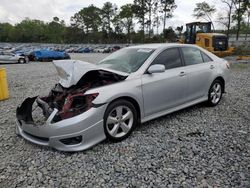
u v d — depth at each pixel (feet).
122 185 9.64
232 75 35.73
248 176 9.91
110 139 12.92
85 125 11.73
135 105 13.92
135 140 13.41
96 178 10.13
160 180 9.85
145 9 232.53
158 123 15.81
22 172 10.69
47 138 11.98
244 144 12.71
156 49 15.65
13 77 42.19
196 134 14.06
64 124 11.53
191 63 17.24
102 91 12.44
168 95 15.38
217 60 19.48
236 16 137.80
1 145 13.29
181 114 17.49
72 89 13.12
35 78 40.37
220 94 19.70
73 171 10.66
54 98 14.19
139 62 14.96
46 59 96.68
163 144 12.88
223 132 14.29
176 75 15.70
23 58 84.74
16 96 25.90
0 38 368.68
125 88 13.16
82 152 12.15
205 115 17.26
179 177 10.00
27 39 365.20
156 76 14.69
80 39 317.01
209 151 12.01
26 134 13.29
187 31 64.03
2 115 18.78
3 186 9.78
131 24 275.80
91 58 102.63
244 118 16.60
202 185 9.44
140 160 11.37
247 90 25.09
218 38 55.62
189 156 11.59
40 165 11.19
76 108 11.95
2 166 11.19
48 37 364.58
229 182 9.57
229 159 11.23
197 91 17.46
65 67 13.42
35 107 16.70
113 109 12.76
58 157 11.80
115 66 15.38
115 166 10.94
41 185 9.80
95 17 310.45
